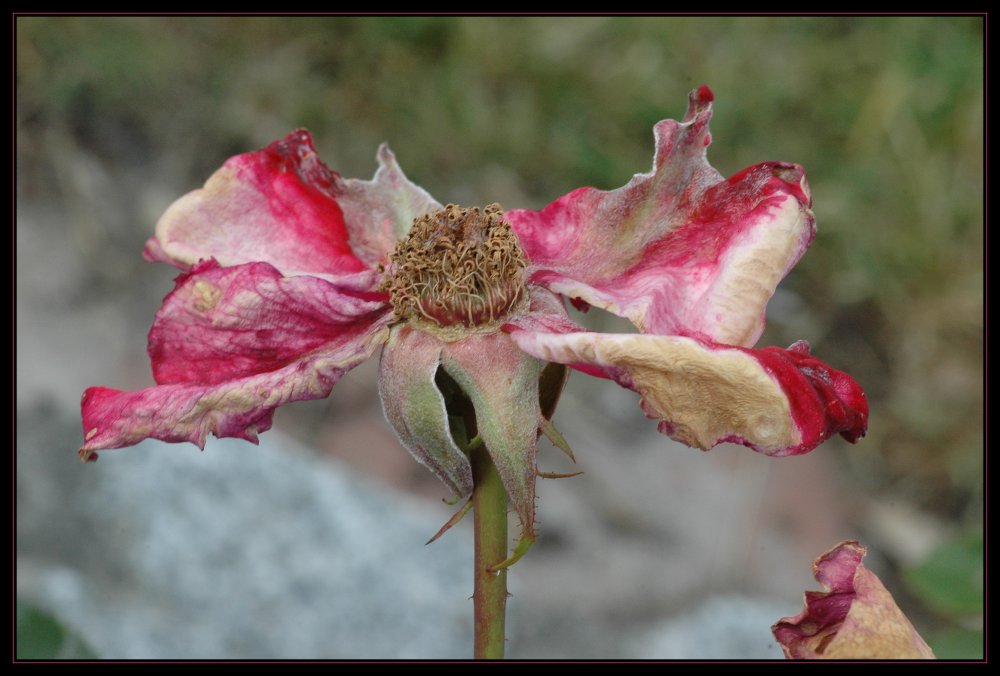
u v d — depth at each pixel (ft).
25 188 2.54
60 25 2.66
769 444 1.08
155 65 2.71
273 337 1.14
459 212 1.17
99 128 2.64
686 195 1.18
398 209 1.24
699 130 1.18
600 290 1.17
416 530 2.15
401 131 2.81
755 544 2.27
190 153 2.71
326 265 1.22
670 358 1.08
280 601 1.98
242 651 1.91
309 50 2.83
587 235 1.20
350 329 1.16
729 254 1.15
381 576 2.04
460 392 1.15
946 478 2.69
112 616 1.88
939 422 2.74
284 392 1.13
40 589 1.89
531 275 1.18
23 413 2.19
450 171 2.82
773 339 2.81
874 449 2.71
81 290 2.44
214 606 1.95
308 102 2.79
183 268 1.20
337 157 2.78
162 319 1.14
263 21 2.82
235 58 2.79
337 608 1.99
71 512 2.04
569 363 1.11
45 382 2.26
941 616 2.37
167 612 1.91
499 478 1.15
